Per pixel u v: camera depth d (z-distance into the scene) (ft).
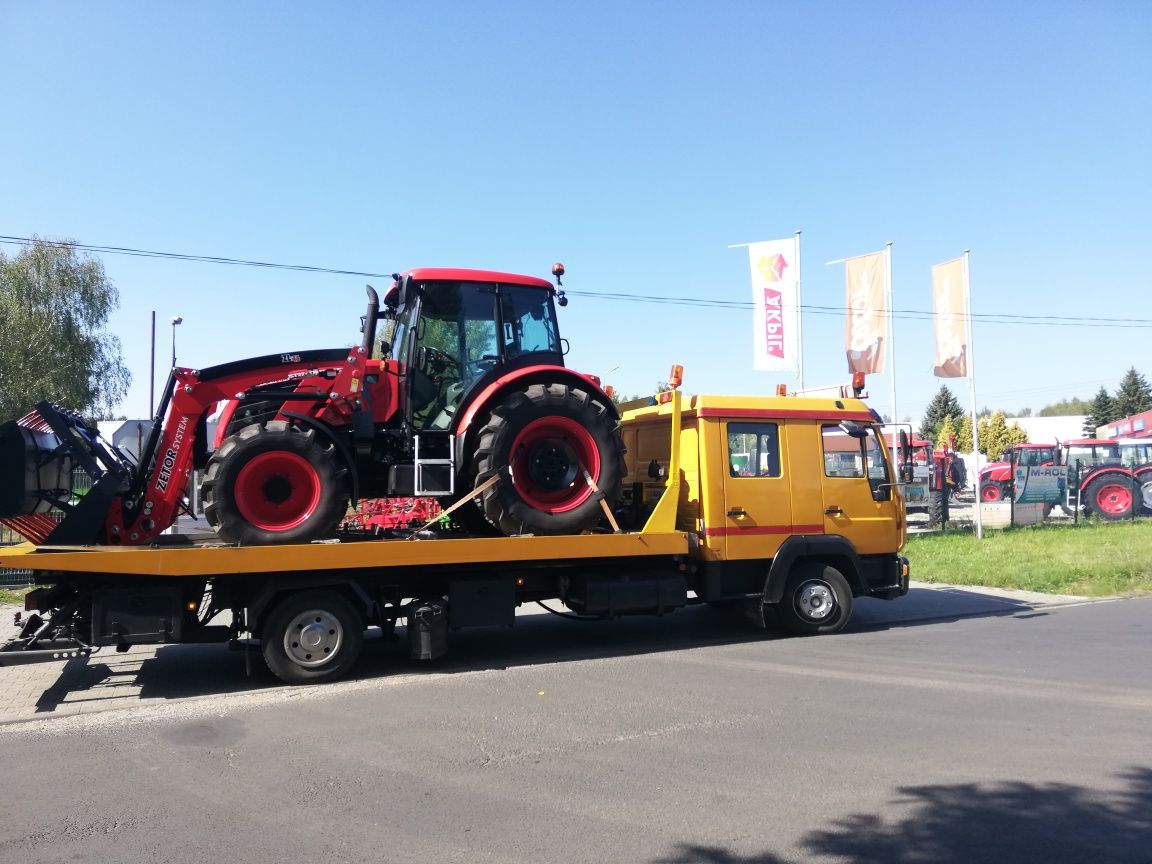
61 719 20.75
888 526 32.14
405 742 18.51
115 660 27.91
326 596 24.25
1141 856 12.91
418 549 24.62
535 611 37.70
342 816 14.46
